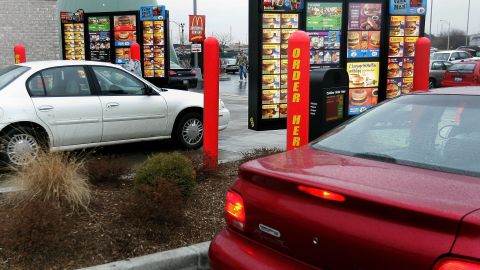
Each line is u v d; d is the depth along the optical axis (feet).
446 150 9.10
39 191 14.46
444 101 10.61
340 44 30.01
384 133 10.27
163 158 16.26
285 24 27.96
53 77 23.00
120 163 19.56
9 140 21.29
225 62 157.17
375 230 6.94
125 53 64.44
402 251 6.62
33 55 49.80
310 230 7.71
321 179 7.99
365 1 30.32
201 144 28.37
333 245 7.39
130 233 13.96
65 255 12.76
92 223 14.34
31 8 49.01
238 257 8.77
